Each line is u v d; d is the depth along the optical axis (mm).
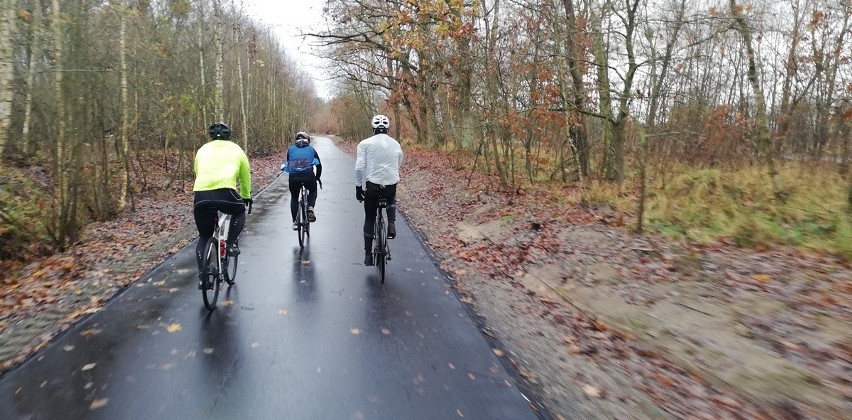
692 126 17141
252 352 4543
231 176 5789
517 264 7859
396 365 4375
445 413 3637
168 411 3572
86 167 10414
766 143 11617
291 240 9242
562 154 15250
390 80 33188
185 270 7109
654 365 4566
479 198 13391
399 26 19766
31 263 8086
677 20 11344
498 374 4266
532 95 12719
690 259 6766
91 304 5730
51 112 9922
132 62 15602
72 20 9469
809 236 8039
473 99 15242
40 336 4844
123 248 8469
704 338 4789
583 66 12867
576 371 4426
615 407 3832
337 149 49656
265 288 6395
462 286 6855
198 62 21438
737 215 9320
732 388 4059
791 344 4379
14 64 12586
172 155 22531
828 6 16781
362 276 7043
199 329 5039
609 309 5793
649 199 11422
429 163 24125
